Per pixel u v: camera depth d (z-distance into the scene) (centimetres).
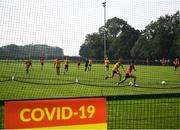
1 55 2845
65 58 4047
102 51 6256
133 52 6312
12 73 3406
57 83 2509
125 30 6656
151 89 2197
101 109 607
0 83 2380
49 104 575
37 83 2423
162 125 852
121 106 972
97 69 4678
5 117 555
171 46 5947
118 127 839
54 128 577
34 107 568
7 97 1723
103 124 607
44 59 4319
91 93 1964
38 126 570
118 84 2452
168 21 6028
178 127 838
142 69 4684
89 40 5881
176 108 956
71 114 586
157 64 5231
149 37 6138
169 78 3294
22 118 563
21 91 1977
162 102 998
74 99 588
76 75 3506
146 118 896
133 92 2022
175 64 4216
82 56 4947
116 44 6531
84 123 594
